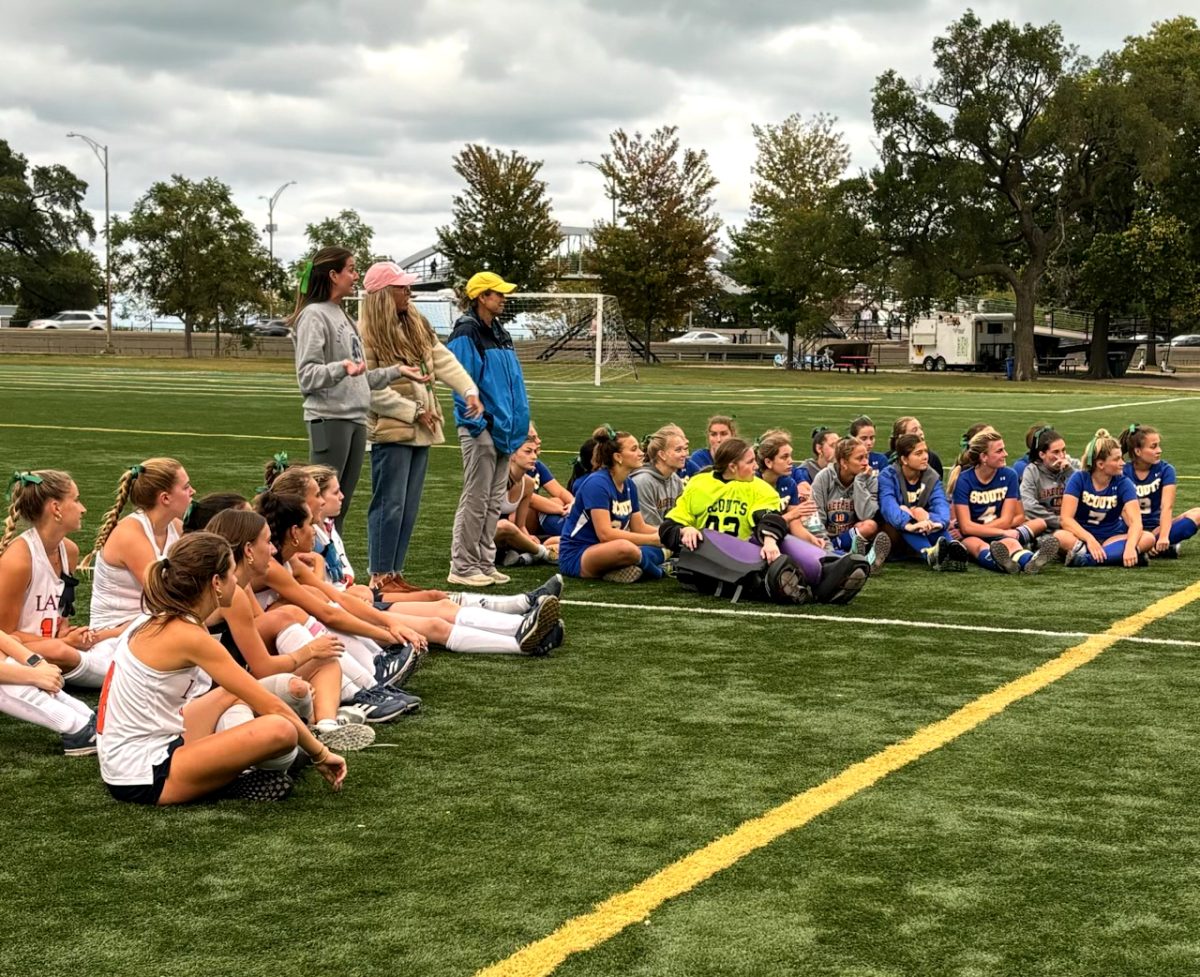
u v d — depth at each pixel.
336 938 3.45
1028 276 52.28
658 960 3.33
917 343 62.56
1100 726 5.41
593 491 8.70
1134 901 3.70
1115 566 9.49
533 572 9.15
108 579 5.89
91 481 13.61
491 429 8.49
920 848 4.08
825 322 61.28
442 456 16.97
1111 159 51.75
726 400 32.03
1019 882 3.82
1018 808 4.44
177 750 4.44
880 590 8.50
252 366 52.41
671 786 4.66
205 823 4.29
